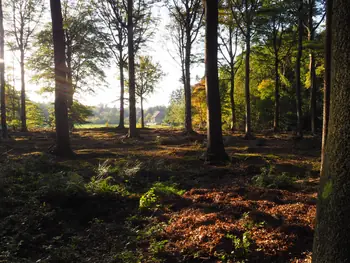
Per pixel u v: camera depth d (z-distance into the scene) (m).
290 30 27.39
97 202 7.25
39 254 5.11
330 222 2.55
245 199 7.25
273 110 36.03
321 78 32.91
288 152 15.77
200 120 43.19
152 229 5.69
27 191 7.58
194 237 5.22
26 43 29.75
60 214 6.57
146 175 10.16
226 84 40.06
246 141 21.11
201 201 7.25
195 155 14.32
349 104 2.51
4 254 4.78
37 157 12.11
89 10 29.08
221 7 24.17
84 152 15.42
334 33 2.69
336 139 2.58
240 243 4.77
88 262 4.70
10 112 35.44
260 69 36.22
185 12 27.62
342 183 2.50
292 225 5.32
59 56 13.52
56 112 13.73
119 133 29.33
